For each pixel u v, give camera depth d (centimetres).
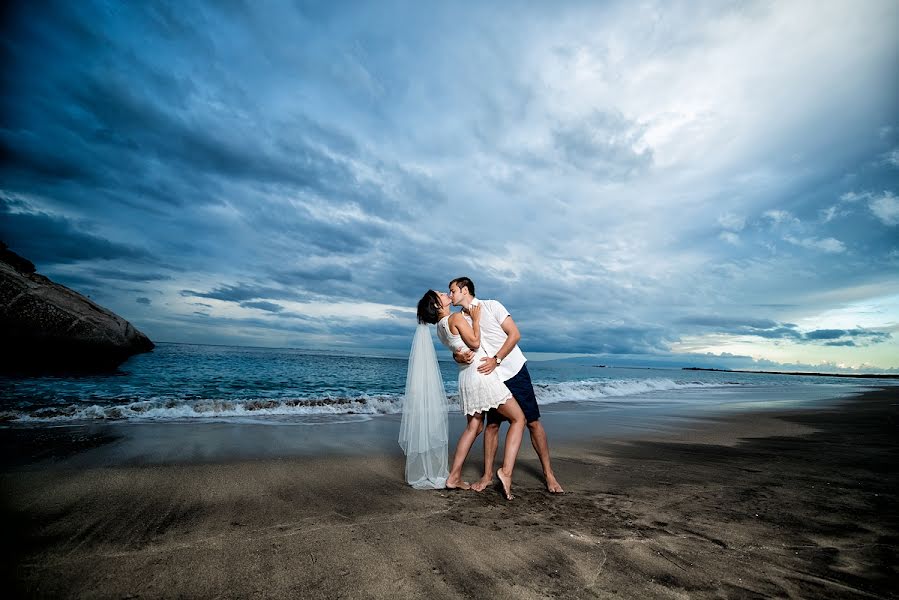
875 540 231
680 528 246
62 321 1236
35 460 341
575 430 637
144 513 245
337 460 396
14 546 197
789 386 2420
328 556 200
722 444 557
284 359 2516
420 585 175
